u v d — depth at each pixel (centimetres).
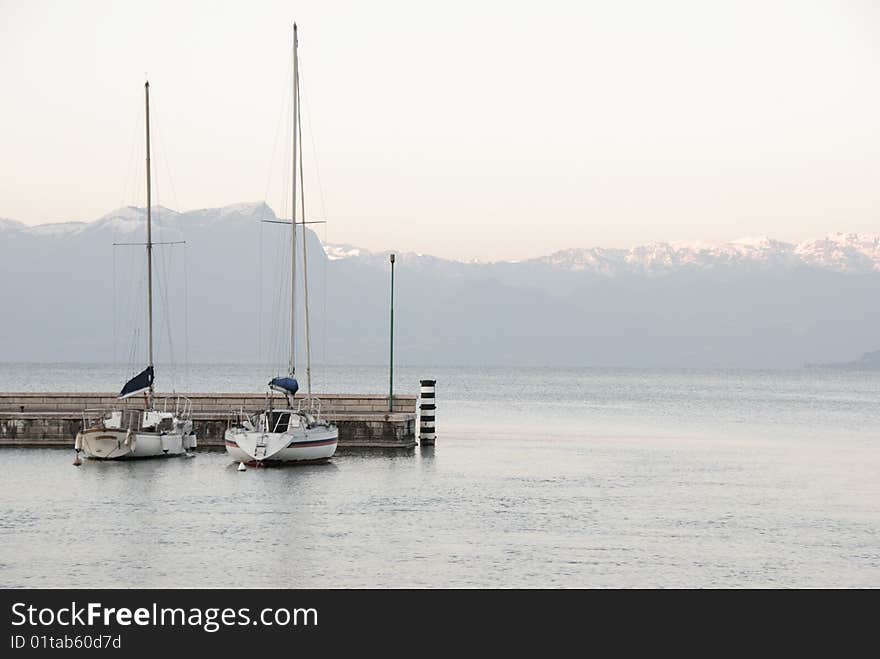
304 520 5341
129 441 7369
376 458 7931
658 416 14750
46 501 5825
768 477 7362
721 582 4225
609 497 6262
